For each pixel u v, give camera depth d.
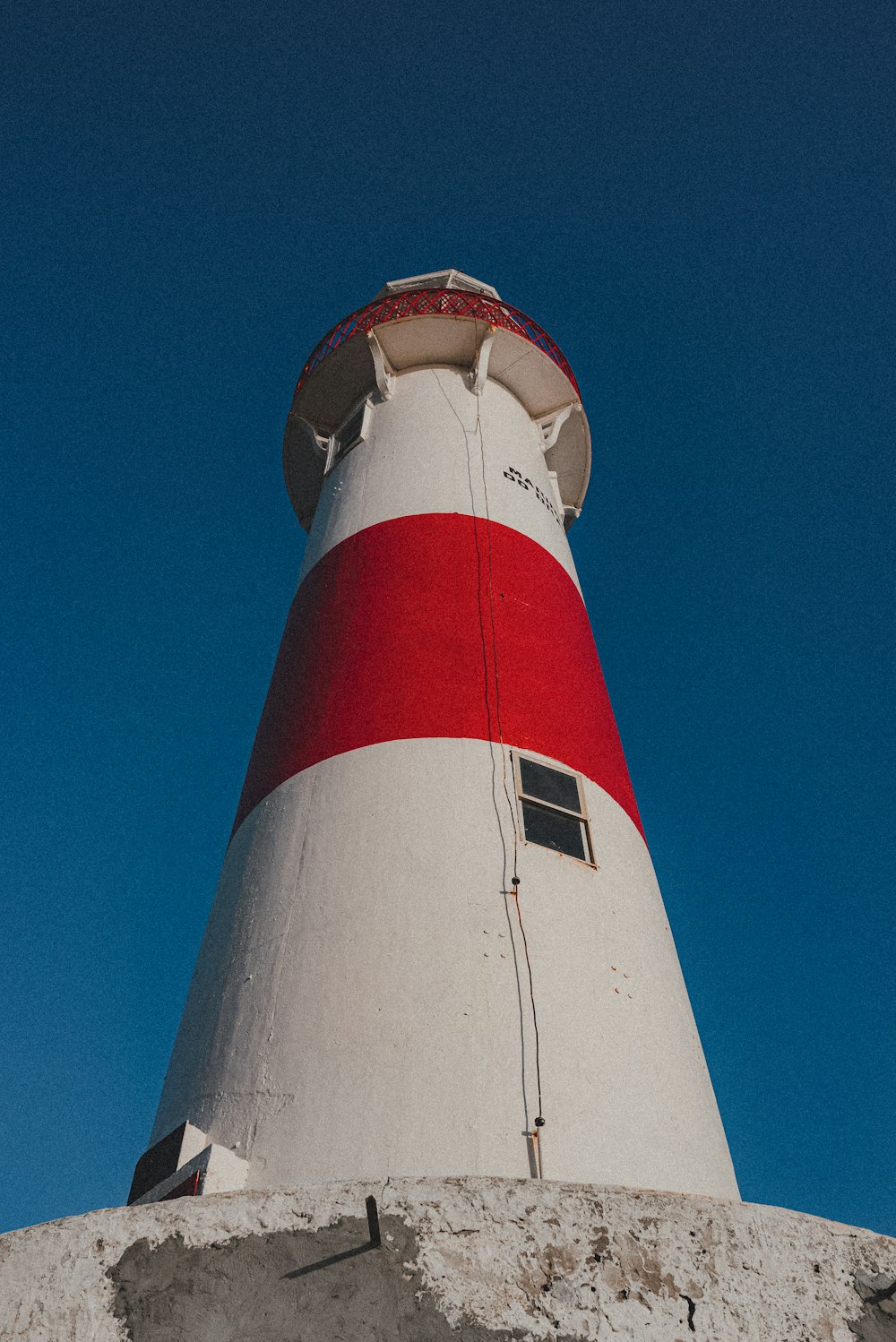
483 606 12.83
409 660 11.88
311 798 10.74
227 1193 6.70
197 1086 9.04
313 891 9.82
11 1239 6.58
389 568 13.39
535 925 9.45
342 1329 6.04
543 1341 6.07
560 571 14.68
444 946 9.08
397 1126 7.95
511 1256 6.40
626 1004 9.30
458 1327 6.07
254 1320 6.09
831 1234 7.07
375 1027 8.59
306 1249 6.38
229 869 11.23
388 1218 6.51
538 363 17.84
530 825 10.40
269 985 9.29
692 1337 6.22
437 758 10.67
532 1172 7.77
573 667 12.98
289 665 13.30
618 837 11.00
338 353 17.61
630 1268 6.46
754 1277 6.61
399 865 9.73
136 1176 8.72
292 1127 8.09
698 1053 9.87
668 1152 8.41
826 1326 6.50
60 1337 6.02
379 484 15.19
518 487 15.55
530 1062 8.45
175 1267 6.30
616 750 12.63
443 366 17.81
